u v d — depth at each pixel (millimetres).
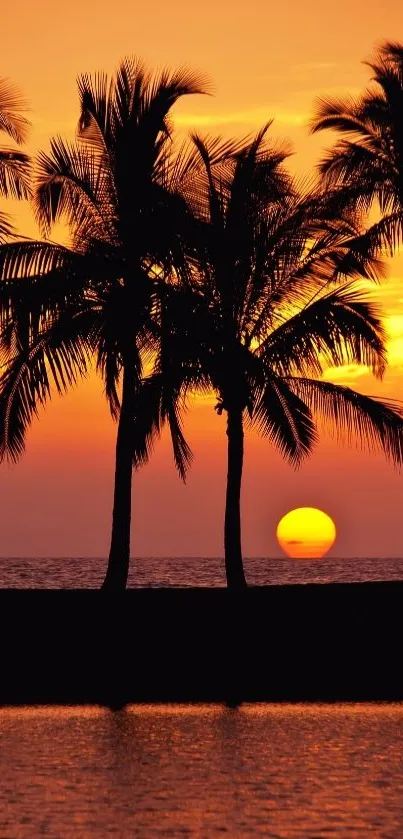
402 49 34625
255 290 34344
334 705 24078
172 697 25031
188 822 13359
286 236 33906
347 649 27891
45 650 27500
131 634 28000
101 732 20344
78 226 33156
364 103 34750
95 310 31922
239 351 32156
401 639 28109
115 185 32594
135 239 31562
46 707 23719
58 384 31828
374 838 12594
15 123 30578
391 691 25922
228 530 34562
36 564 171875
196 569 138500
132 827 13102
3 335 31188
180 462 36781
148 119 32594
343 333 33156
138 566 157500
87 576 111125
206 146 35125
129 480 32875
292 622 28438
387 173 34500
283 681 26828
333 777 16078
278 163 35250
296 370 34688
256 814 13781
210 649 27828
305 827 13109
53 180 32406
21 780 15828
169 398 34781
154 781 15766
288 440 36406
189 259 33125
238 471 34625
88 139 33312
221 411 34219
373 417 33969
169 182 33438
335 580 103562
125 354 32250
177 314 31609
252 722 21656
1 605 28547
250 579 107438
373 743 19125
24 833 12773
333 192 34219
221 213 34219
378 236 34219
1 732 20344
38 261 30953
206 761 17375
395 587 30203
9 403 31641
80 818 13539
